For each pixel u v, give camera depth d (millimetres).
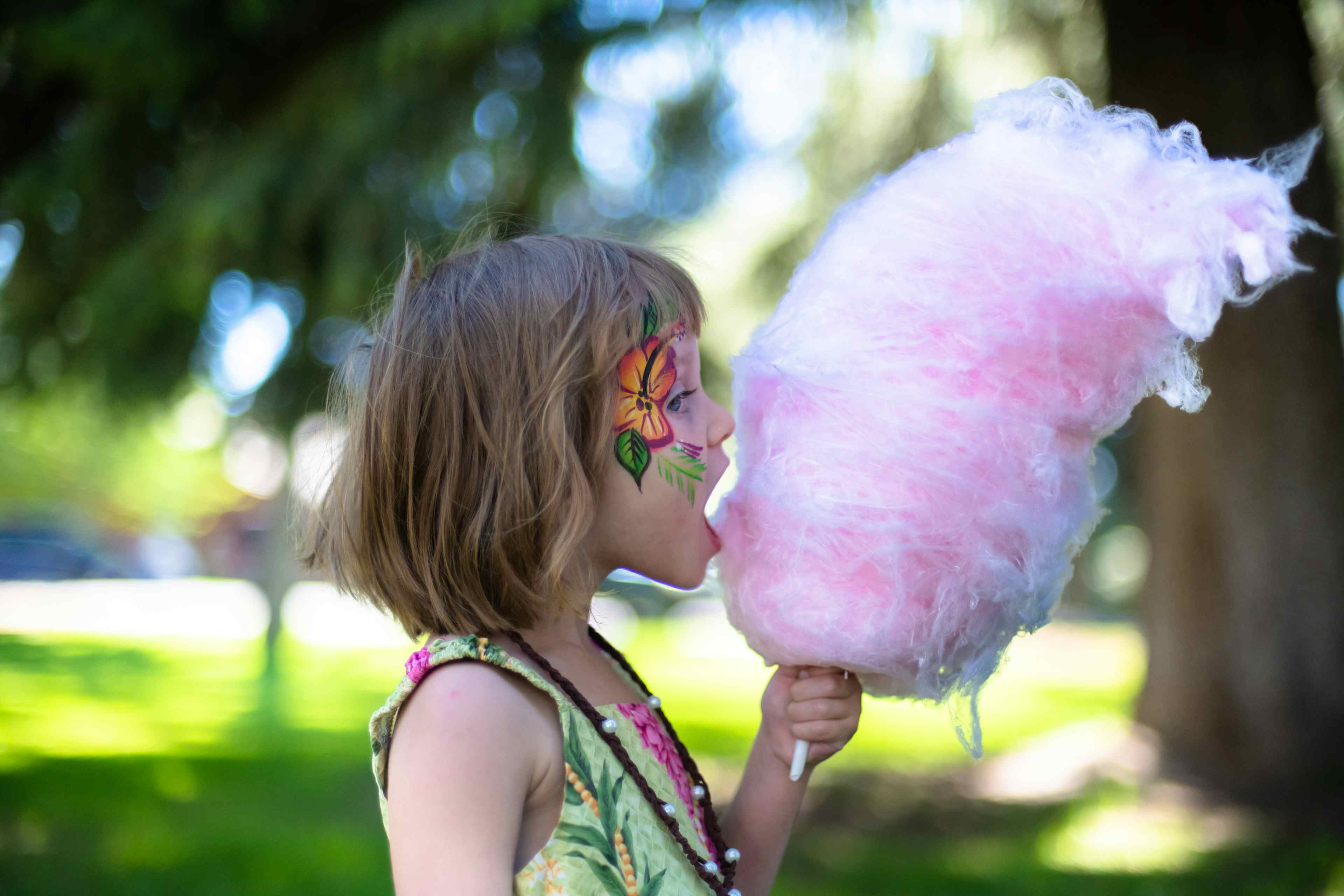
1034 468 1261
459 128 4840
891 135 7070
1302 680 6379
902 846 6102
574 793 1111
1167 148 1316
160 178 5336
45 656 14281
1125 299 1251
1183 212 1247
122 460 9703
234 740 9133
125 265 4766
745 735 9578
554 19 4879
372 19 4855
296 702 11336
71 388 5676
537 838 1102
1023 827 6363
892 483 1247
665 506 1228
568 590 1190
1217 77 5668
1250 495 6441
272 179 4684
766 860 1416
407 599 1198
